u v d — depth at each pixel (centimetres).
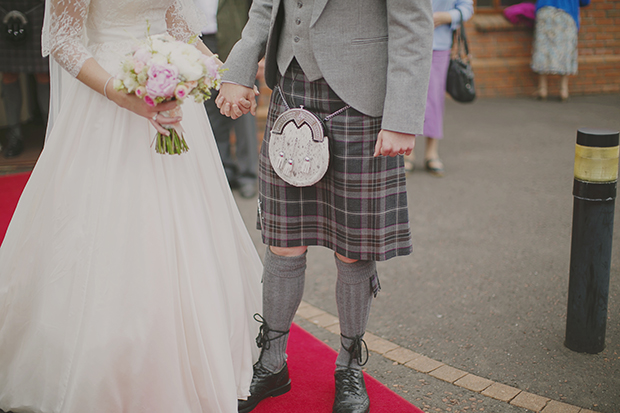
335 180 179
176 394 172
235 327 190
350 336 198
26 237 183
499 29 873
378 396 204
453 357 233
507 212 407
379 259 179
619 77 888
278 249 196
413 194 453
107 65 178
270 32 181
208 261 178
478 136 641
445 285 300
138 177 174
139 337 169
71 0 168
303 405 199
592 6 880
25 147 541
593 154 213
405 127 162
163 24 192
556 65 822
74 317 171
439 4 459
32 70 474
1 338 184
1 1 459
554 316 264
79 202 175
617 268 308
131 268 170
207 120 206
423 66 162
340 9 167
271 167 188
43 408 174
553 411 196
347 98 171
